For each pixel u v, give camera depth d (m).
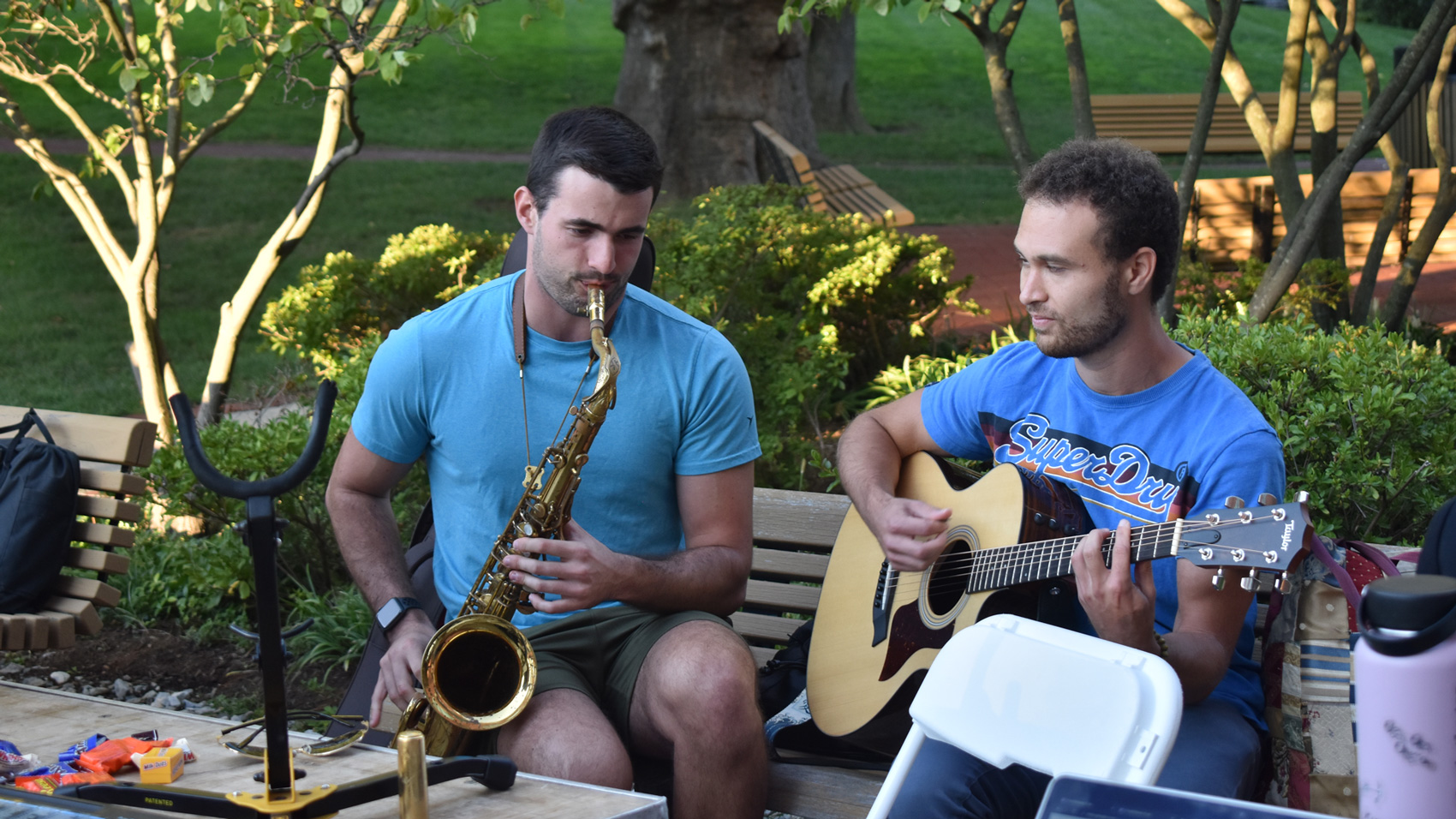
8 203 12.27
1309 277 5.67
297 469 1.37
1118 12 26.77
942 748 2.07
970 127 17.97
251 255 10.83
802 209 6.11
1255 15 26.45
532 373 2.38
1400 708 1.21
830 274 5.29
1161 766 1.64
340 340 5.80
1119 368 2.25
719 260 5.26
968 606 2.34
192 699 3.89
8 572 2.92
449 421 2.40
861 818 2.24
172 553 4.36
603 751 2.09
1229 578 2.02
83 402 7.26
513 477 2.39
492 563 2.31
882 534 2.44
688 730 2.14
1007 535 2.30
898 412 2.68
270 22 4.67
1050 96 20.16
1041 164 2.21
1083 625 2.32
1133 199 2.11
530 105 18.72
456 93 19.20
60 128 15.62
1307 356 3.35
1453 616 1.21
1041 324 2.21
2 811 1.48
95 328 8.92
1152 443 2.23
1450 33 5.56
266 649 1.41
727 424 2.41
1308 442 3.15
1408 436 3.18
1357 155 4.31
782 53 9.91
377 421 2.43
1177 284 6.27
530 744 2.13
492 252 6.04
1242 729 2.05
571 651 2.33
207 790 1.65
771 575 3.05
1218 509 2.05
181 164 5.08
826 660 2.56
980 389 2.52
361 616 4.02
